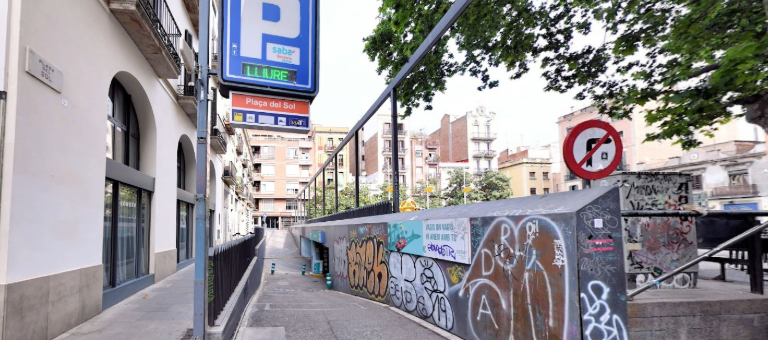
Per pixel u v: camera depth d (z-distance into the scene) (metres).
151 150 11.45
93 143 7.38
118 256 8.96
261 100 7.23
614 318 3.95
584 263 3.91
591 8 8.61
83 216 6.94
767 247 5.64
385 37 10.88
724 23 6.75
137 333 5.96
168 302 8.33
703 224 6.22
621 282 4.00
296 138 77.25
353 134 16.94
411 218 8.51
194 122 16.27
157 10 11.28
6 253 5.00
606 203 4.04
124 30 8.95
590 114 41.50
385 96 11.97
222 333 4.77
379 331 6.57
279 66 7.30
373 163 73.94
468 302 5.98
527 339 4.62
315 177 30.23
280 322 7.09
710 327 4.15
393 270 9.34
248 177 57.25
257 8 7.26
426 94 11.22
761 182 28.50
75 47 6.75
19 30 5.32
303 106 7.50
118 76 9.47
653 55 8.20
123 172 9.12
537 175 63.66
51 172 6.00
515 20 9.19
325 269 21.45
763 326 4.25
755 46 5.11
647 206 5.18
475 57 10.20
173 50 11.62
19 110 5.29
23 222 5.33
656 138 8.62
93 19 7.46
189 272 13.74
